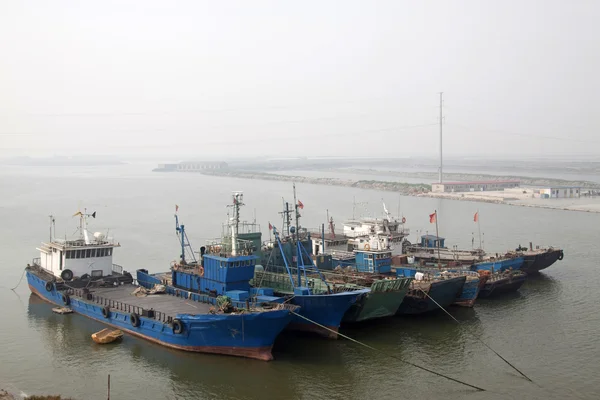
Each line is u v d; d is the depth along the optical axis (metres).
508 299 88.06
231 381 56.19
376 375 58.19
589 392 54.69
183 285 75.94
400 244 100.69
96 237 85.00
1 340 66.75
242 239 75.50
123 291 77.75
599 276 105.12
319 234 105.56
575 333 71.81
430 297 75.25
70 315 76.06
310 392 54.38
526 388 55.66
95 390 54.28
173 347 62.94
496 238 151.12
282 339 68.00
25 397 51.75
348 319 71.38
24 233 149.00
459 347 66.44
